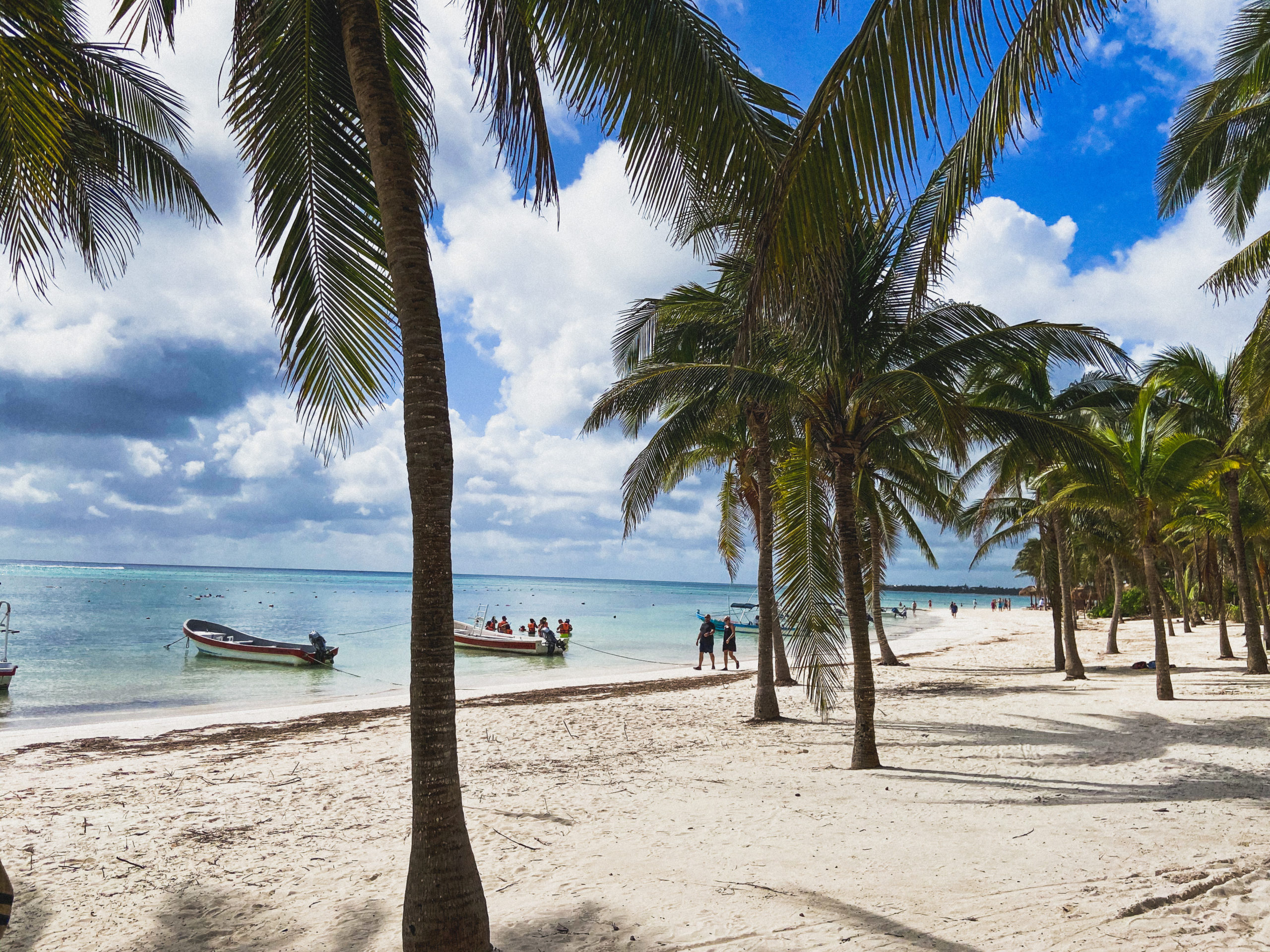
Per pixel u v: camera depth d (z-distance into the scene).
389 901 5.03
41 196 5.05
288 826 7.06
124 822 7.27
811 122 3.15
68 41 6.51
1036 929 3.89
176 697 18.44
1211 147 11.67
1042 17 3.12
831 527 9.06
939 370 8.60
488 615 65.31
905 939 3.88
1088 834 5.66
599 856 5.70
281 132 4.65
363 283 4.92
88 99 7.68
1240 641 32.34
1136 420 13.45
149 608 52.81
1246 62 10.98
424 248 3.94
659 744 11.13
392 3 5.00
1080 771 8.18
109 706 17.05
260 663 24.75
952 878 4.77
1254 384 10.77
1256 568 28.66
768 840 5.88
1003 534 23.95
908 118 2.97
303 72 4.61
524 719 13.76
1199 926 3.77
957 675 20.86
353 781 8.89
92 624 37.97
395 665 25.55
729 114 4.07
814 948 3.85
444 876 3.63
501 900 4.87
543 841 6.20
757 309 3.72
